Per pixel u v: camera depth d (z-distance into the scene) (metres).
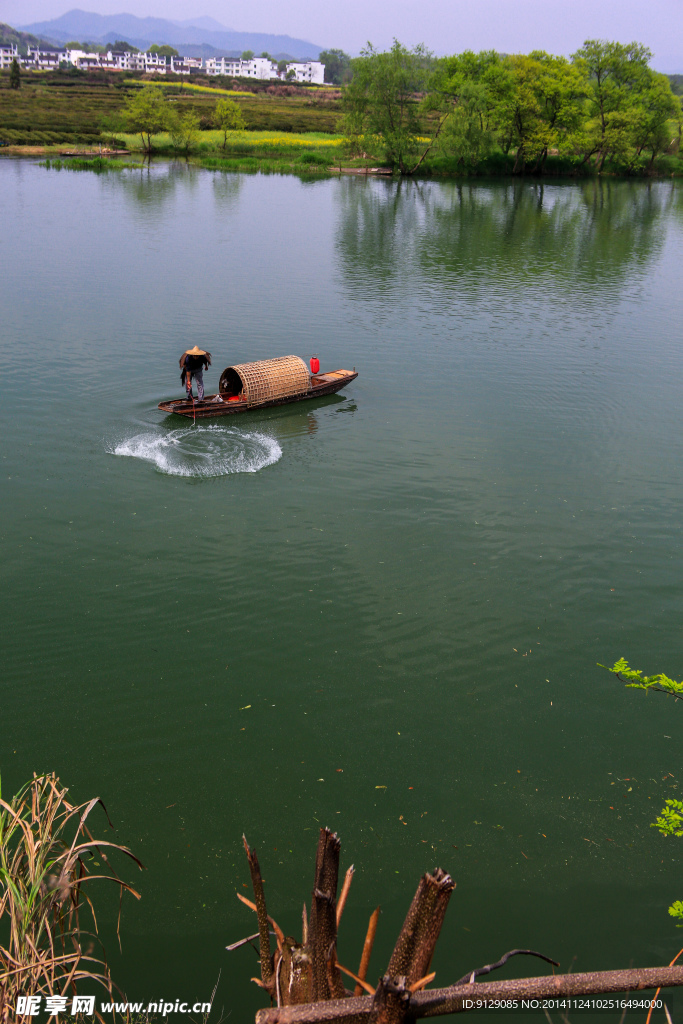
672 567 12.43
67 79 169.88
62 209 48.56
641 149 86.31
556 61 80.69
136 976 5.86
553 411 19.22
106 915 6.46
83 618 10.65
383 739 8.73
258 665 9.85
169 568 11.93
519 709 9.30
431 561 12.38
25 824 3.98
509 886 6.97
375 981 5.84
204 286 30.02
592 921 6.61
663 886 7.03
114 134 97.69
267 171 79.00
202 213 49.75
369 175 79.12
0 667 9.59
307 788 8.02
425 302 29.38
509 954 2.86
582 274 35.81
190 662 9.85
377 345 23.86
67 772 8.05
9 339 22.20
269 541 12.80
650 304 30.58
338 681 9.63
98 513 13.45
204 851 7.19
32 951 3.75
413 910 2.45
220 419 17.69
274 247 39.41
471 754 8.58
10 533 12.67
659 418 18.98
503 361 22.94
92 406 17.88
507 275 35.00
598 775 8.35
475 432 17.77
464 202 60.56
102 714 8.91
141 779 8.02
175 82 182.00
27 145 87.75
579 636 10.67
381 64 74.81
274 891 6.75
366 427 17.75
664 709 9.36
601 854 7.37
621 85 84.06
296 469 15.52
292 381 18.58
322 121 116.62
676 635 10.74
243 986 5.80
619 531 13.52
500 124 77.75
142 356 21.31
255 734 8.72
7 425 16.66
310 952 2.57
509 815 7.79
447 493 14.72
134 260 34.38
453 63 79.19
